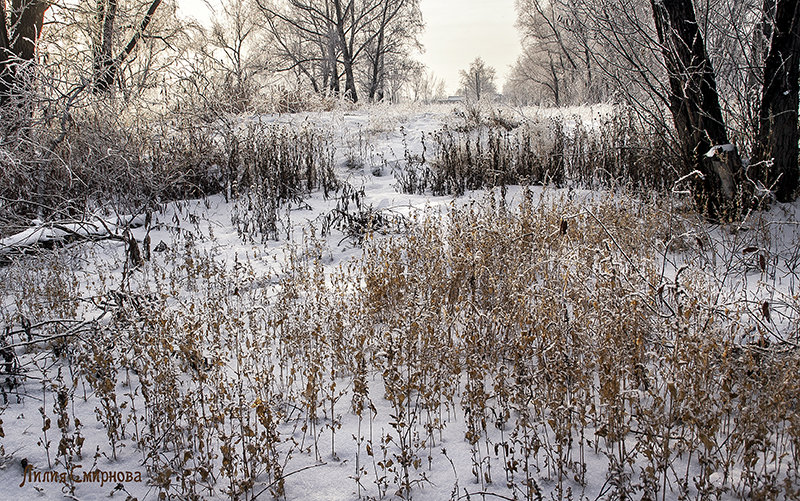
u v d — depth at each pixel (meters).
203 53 12.70
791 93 7.21
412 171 11.11
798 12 7.02
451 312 4.82
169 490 3.28
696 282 4.90
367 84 38.53
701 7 8.16
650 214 6.90
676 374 3.37
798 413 3.36
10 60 8.70
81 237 7.62
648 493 2.89
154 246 8.03
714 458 3.29
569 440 3.43
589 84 20.52
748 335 3.97
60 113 8.55
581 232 6.31
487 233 5.87
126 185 9.38
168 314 4.91
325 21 32.41
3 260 6.73
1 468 3.49
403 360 4.21
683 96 7.61
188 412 3.72
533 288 4.56
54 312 5.53
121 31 11.94
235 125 11.90
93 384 4.07
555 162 10.83
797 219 7.01
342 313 5.12
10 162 7.19
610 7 8.40
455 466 3.45
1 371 4.49
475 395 3.68
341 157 12.78
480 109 15.98
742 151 7.86
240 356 4.44
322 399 3.98
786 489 2.88
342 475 3.41
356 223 8.21
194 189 10.46
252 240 8.18
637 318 4.05
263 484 3.35
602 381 3.74
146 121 10.12
